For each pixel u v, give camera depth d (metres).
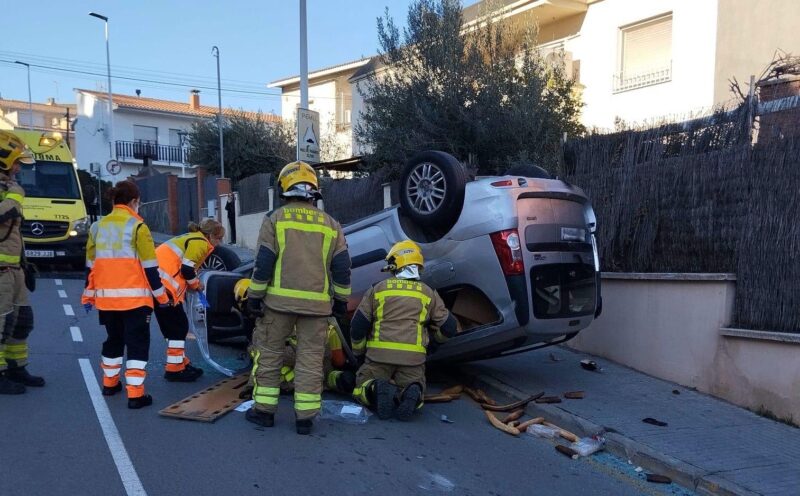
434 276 6.32
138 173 37.88
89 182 24.17
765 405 5.95
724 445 5.22
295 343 5.73
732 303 6.36
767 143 6.17
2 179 5.75
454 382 7.14
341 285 5.26
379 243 6.86
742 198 6.33
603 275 7.72
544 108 11.65
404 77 12.84
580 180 8.24
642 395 6.46
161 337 8.55
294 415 5.64
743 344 6.15
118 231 5.51
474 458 5.02
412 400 5.64
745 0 14.70
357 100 23.30
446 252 6.25
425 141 11.95
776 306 6.00
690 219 6.84
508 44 12.41
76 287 12.65
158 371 6.88
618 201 7.69
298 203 5.21
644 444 5.18
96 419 5.27
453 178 6.08
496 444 5.36
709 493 4.54
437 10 12.46
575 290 6.29
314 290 5.07
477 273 6.07
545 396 6.31
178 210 28.27
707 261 6.73
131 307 5.49
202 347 6.92
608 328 7.75
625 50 16.42
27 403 5.59
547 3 16.47
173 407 5.54
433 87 12.20
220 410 5.50
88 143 44.25
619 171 7.70
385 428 5.53
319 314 5.09
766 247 6.08
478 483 4.57
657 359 7.07
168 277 6.26
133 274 5.53
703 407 6.13
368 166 14.25
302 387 5.14
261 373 5.25
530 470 4.87
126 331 5.57
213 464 4.51
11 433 4.89
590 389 6.65
